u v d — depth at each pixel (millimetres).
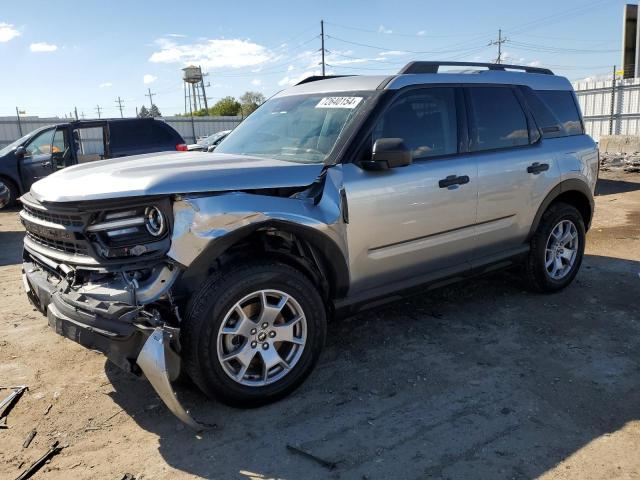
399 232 3799
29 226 3531
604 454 2809
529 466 2725
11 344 4242
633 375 3637
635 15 24938
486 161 4336
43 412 3279
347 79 4340
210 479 2676
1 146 29203
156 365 2719
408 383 3557
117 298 2873
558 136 5086
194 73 67938
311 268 3445
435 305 4938
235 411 3248
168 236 2898
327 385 3541
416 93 4031
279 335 3258
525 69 5086
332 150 3619
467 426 3070
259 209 3096
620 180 13773
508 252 4711
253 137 4273
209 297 2959
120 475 2707
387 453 2842
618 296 5129
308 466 2754
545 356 3926
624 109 23281
